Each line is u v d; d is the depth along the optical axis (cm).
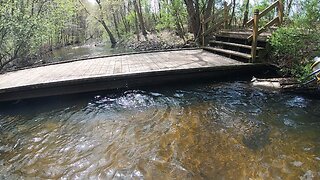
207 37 1075
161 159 330
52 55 1845
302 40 531
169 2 1625
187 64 676
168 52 936
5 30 1087
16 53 1188
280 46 568
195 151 342
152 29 2577
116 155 349
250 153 330
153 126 426
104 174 310
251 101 507
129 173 307
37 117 501
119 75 590
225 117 443
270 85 563
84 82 578
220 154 331
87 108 528
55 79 599
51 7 1608
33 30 1189
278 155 322
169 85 623
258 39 655
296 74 560
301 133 374
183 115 461
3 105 573
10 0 1108
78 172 318
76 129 439
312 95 516
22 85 566
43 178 312
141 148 361
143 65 700
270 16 985
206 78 641
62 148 379
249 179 280
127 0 2898
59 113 513
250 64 634
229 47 841
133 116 473
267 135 374
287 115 436
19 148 390
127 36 2569
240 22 1430
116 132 416
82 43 3344
